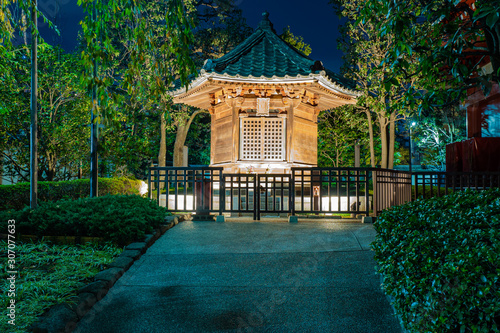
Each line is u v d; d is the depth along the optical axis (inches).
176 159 999.6
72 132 643.5
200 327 138.1
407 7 183.2
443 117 940.0
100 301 158.7
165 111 200.4
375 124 1024.9
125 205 281.9
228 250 228.7
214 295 164.7
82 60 175.8
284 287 171.8
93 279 175.6
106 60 179.0
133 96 195.8
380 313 146.6
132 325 139.9
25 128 604.1
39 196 501.4
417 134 1027.9
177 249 231.9
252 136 527.8
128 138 569.6
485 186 366.6
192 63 180.2
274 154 526.0
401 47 169.3
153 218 267.1
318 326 137.7
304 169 328.2
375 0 187.0
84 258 203.9
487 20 136.5
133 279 183.9
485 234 114.4
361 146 1139.3
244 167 517.0
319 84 487.5
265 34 576.4
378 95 754.8
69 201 290.0
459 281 95.6
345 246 232.8
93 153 341.7
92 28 175.6
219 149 557.9
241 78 465.4
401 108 201.0
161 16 649.6
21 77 584.4
